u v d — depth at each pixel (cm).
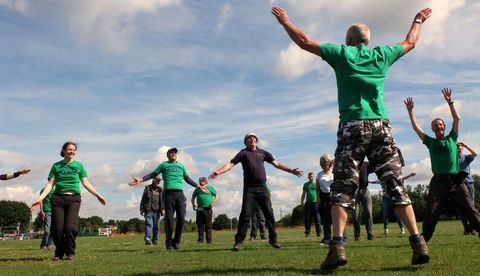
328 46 459
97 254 853
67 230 738
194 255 740
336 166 451
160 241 1605
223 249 914
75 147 775
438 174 664
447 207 668
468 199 645
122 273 501
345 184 443
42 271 550
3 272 543
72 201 758
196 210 1466
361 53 461
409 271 432
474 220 638
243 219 859
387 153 451
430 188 671
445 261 501
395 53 475
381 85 461
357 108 446
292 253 703
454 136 668
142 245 1301
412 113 699
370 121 443
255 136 898
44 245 1233
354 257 584
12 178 754
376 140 446
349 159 445
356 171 446
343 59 453
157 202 1360
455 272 416
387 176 450
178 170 1040
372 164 463
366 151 451
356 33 475
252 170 876
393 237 1176
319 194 1013
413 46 491
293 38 462
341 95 458
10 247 1393
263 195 879
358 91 451
